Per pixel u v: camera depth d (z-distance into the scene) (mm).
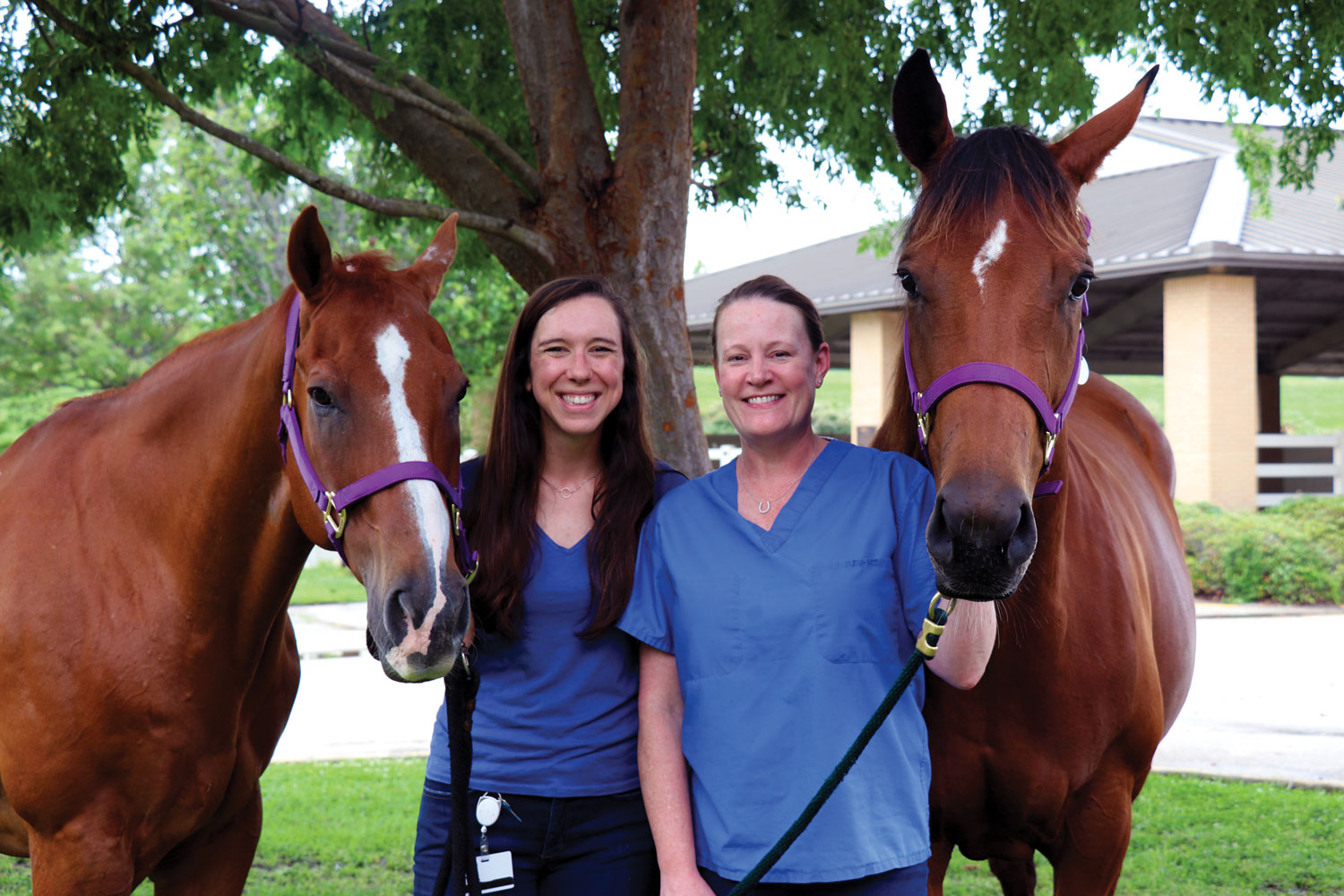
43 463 2373
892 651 1864
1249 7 4066
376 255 2082
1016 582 1592
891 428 2238
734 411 1966
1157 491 3223
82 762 2168
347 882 3986
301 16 3561
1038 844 2414
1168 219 14078
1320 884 3766
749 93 5082
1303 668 7707
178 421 2254
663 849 1869
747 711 1842
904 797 1818
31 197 4238
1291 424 39094
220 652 2254
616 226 4070
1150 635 2473
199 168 14367
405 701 7293
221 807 2408
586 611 2053
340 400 1860
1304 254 11867
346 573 15906
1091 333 14680
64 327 19891
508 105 4922
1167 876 3879
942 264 1762
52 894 2203
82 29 3422
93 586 2217
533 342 2094
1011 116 4754
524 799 2029
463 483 2211
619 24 4203
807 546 1880
